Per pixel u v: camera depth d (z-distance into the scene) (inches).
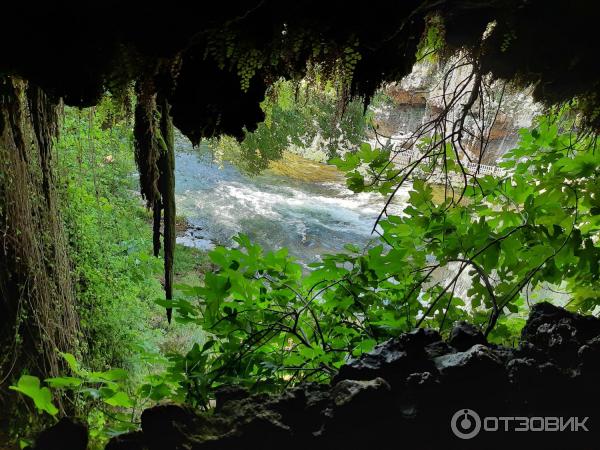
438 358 54.2
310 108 185.0
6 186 123.1
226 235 430.3
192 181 506.9
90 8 58.2
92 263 215.5
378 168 88.8
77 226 206.5
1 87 89.4
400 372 52.2
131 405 51.1
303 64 77.1
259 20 62.4
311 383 51.2
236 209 473.4
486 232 77.5
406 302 82.4
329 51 72.8
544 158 92.6
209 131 76.5
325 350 73.6
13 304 135.8
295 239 437.7
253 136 205.6
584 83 82.0
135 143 93.7
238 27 62.1
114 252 243.9
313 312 74.2
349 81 80.4
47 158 130.3
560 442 52.1
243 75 66.2
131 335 222.4
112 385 50.3
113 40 61.5
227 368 65.9
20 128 107.3
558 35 75.1
